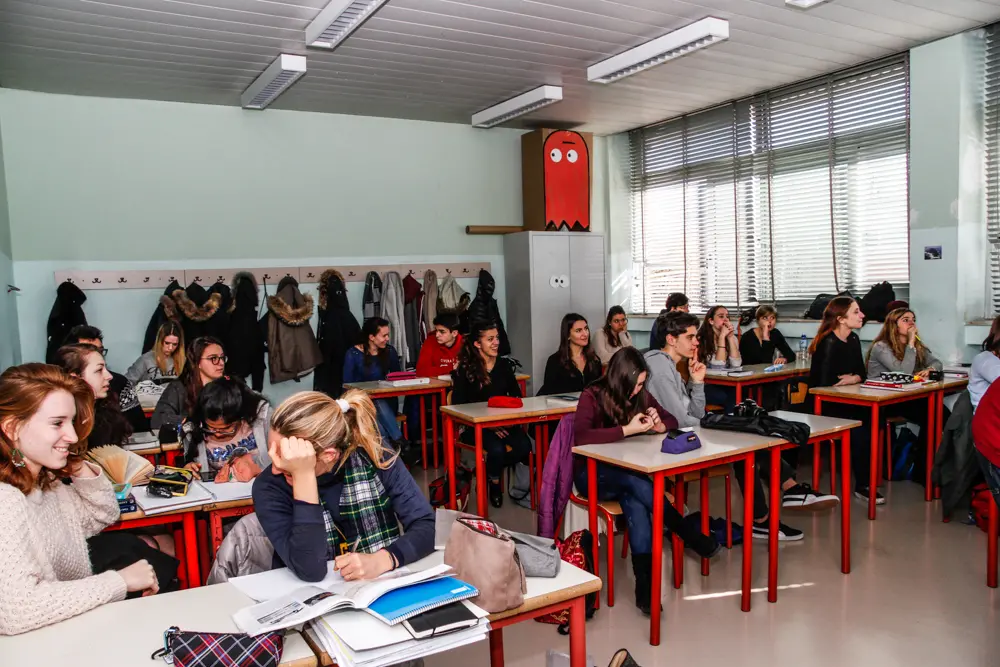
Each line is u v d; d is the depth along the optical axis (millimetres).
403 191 7059
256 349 6109
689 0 4242
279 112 6453
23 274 5551
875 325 5562
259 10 4109
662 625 3059
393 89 5934
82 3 3926
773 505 3240
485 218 7516
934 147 5207
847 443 3506
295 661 1405
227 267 6262
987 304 5254
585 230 7543
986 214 5215
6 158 5461
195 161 6121
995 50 5051
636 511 3129
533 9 4301
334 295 6449
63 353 2943
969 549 3814
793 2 4254
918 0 4379
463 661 2799
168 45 4641
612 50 5102
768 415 3559
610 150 8094
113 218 5836
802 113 6258
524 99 6184
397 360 5953
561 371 5070
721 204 7074
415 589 1549
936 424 4652
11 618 1517
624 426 3354
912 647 2801
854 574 3531
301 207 6574
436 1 4137
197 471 2928
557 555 1812
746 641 2891
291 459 1728
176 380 3818
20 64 4898
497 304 7523
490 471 4582
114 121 5816
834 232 6078
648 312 8023
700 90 6348
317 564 1713
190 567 2494
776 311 6555
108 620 1581
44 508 1864
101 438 2996
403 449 5520
